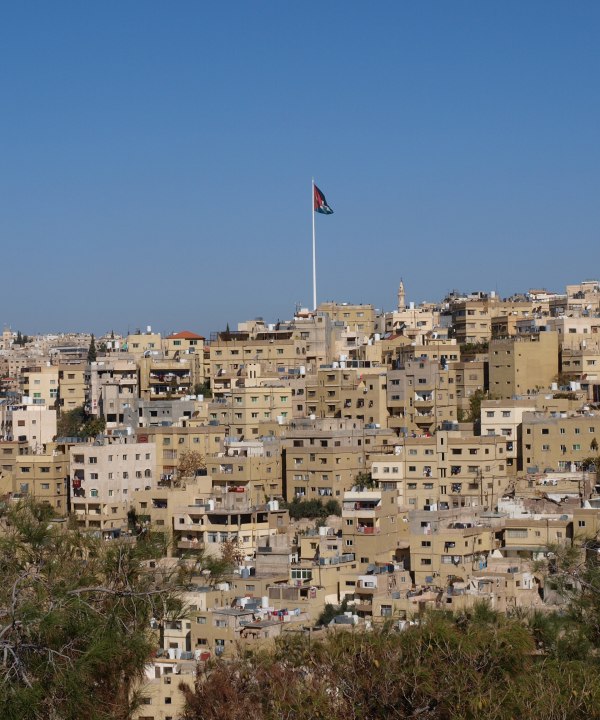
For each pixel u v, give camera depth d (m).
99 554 74.19
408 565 199.00
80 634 67.69
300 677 87.25
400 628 94.12
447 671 80.38
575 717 76.19
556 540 189.62
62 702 65.31
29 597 69.06
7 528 74.31
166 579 73.56
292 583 191.00
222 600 176.75
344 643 85.50
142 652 69.25
